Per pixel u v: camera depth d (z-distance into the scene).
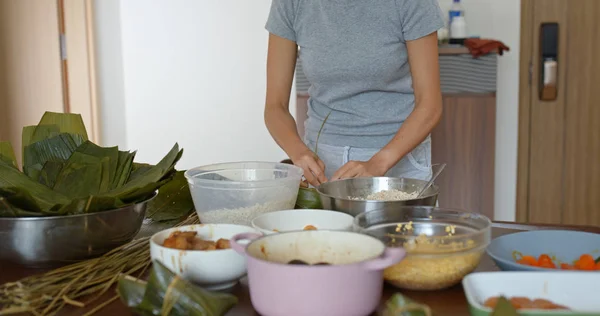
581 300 0.87
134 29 3.58
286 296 0.85
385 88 1.90
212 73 3.58
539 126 3.36
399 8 1.78
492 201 3.07
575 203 3.40
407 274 0.97
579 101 3.31
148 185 1.22
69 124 1.50
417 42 1.79
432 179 1.37
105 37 3.59
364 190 1.45
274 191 1.29
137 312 0.91
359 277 0.85
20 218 1.09
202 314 0.87
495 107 2.99
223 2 3.51
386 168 1.66
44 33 3.52
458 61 2.96
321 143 2.01
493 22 3.30
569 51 3.29
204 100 3.61
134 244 1.21
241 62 3.55
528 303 0.85
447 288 1.00
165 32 3.57
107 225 1.15
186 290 0.88
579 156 3.36
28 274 1.12
